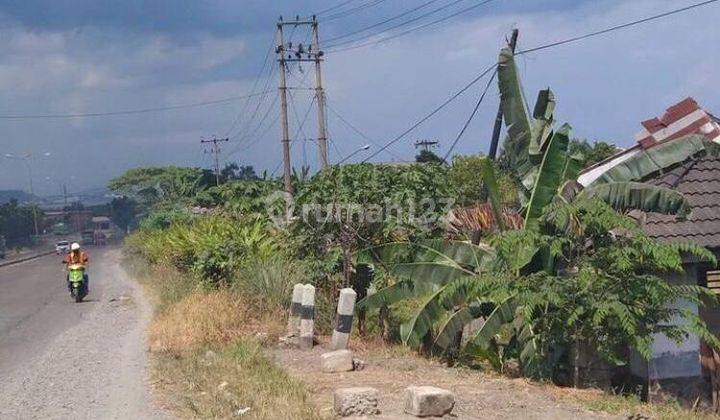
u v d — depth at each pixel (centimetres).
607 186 1220
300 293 1324
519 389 974
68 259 2267
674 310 1087
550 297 1055
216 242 1806
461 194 1808
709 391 1241
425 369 1103
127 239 5131
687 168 1409
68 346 1352
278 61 3369
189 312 1380
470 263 1297
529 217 1241
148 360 1158
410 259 1352
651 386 1234
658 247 1064
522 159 1338
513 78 1377
